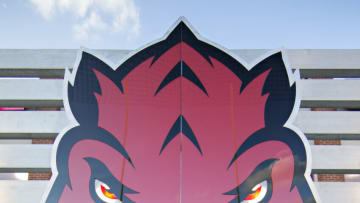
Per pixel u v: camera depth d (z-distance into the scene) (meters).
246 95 12.46
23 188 13.43
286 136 12.06
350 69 14.34
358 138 14.18
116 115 12.46
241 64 12.64
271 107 12.30
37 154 13.81
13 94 14.20
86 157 12.12
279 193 11.65
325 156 13.50
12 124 13.97
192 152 12.13
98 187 11.88
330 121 13.79
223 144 12.16
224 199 11.67
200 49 12.77
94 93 12.57
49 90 14.29
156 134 12.32
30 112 14.09
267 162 11.92
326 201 13.08
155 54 12.83
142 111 12.50
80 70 12.70
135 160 12.12
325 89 14.02
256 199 11.63
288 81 12.42
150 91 12.64
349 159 13.42
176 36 12.88
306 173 11.72
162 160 12.10
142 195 11.79
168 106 12.53
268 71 12.55
